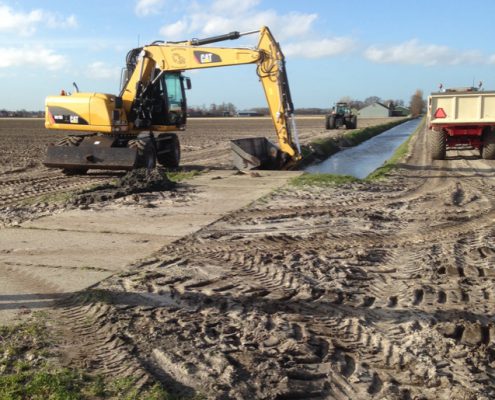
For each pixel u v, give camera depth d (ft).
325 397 12.64
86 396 12.21
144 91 51.62
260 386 12.93
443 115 60.75
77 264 22.26
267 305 17.97
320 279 20.48
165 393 12.34
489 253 23.85
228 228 28.37
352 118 154.81
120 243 25.53
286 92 50.14
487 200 36.17
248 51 49.08
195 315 17.08
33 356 14.15
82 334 15.67
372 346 15.12
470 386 12.91
